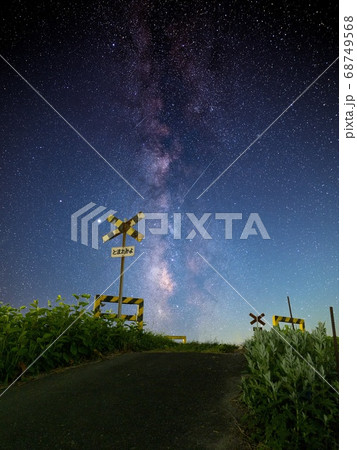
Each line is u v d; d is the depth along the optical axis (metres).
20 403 3.88
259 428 2.94
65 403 3.75
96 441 2.96
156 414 3.37
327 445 2.65
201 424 3.14
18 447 2.93
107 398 3.80
